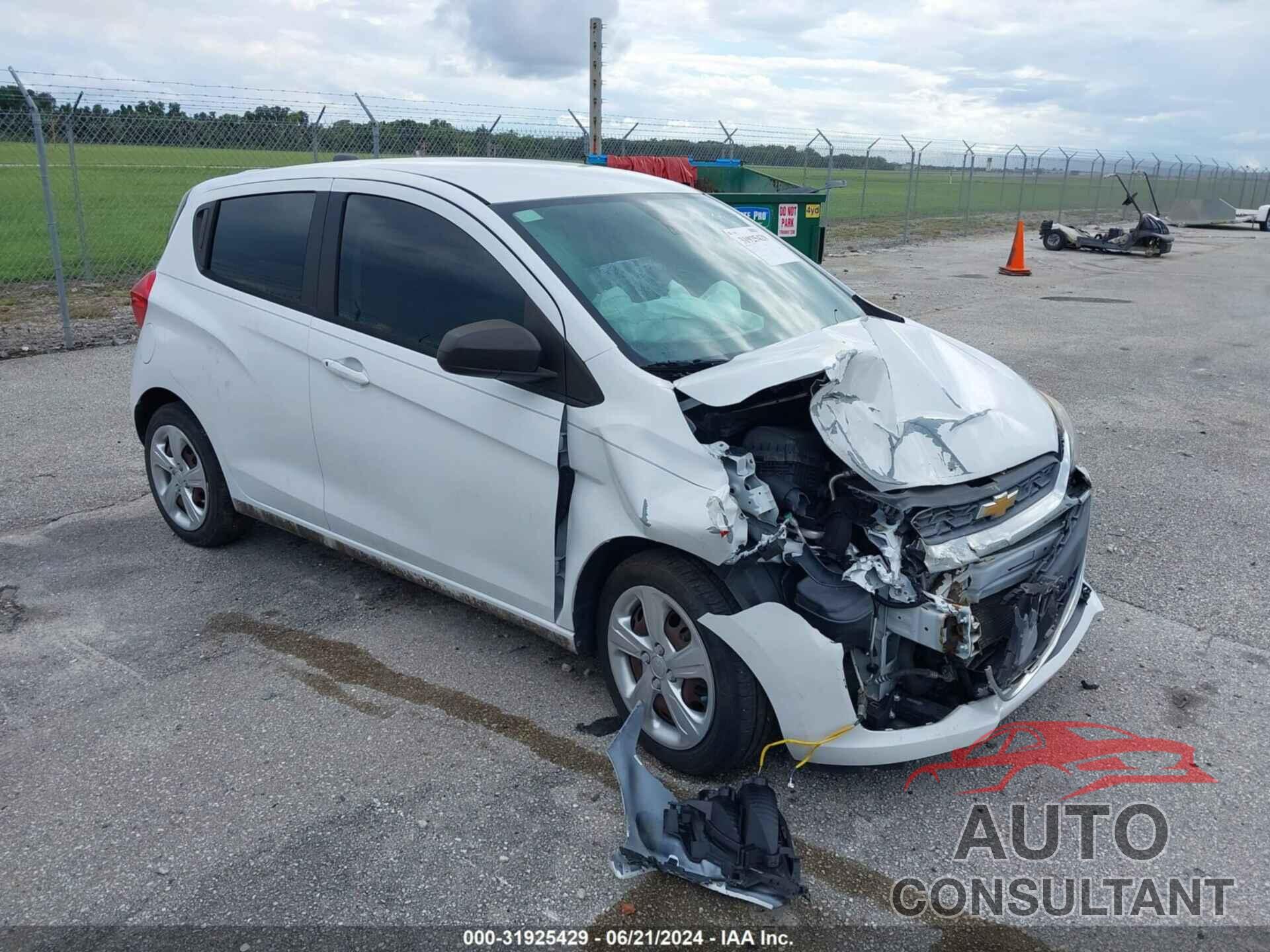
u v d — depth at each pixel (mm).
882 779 3234
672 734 3217
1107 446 6797
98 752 3373
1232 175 46594
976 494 2957
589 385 3178
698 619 2980
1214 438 7008
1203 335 11156
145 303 4855
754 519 2857
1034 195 38844
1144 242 21484
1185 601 4484
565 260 3416
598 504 3189
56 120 12594
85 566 4824
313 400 4035
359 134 13438
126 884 2770
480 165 4070
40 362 8945
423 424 3635
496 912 2674
